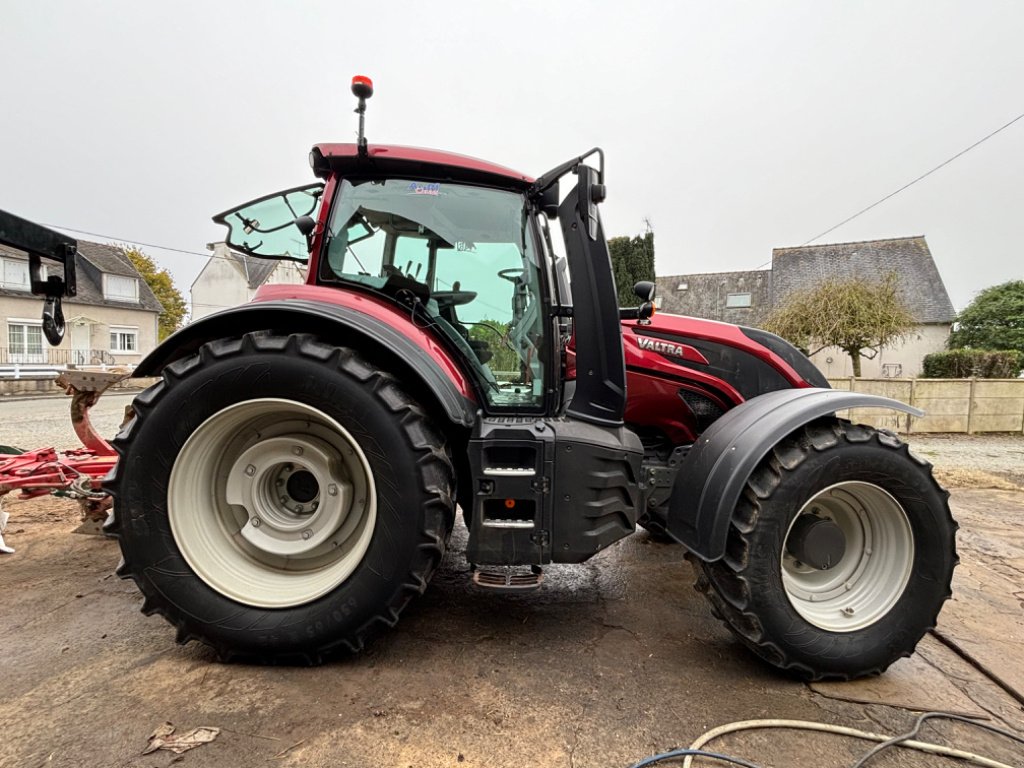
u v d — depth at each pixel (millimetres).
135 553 1918
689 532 2020
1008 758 1599
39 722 1613
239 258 30641
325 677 1885
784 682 1954
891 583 2057
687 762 1521
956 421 9984
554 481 2027
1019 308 25141
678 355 2887
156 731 1586
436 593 2633
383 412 1891
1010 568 3244
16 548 3047
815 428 2035
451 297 2365
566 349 2764
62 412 11023
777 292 25719
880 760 1571
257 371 1904
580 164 2164
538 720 1690
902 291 22203
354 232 2348
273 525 2051
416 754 1529
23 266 23797
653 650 2146
